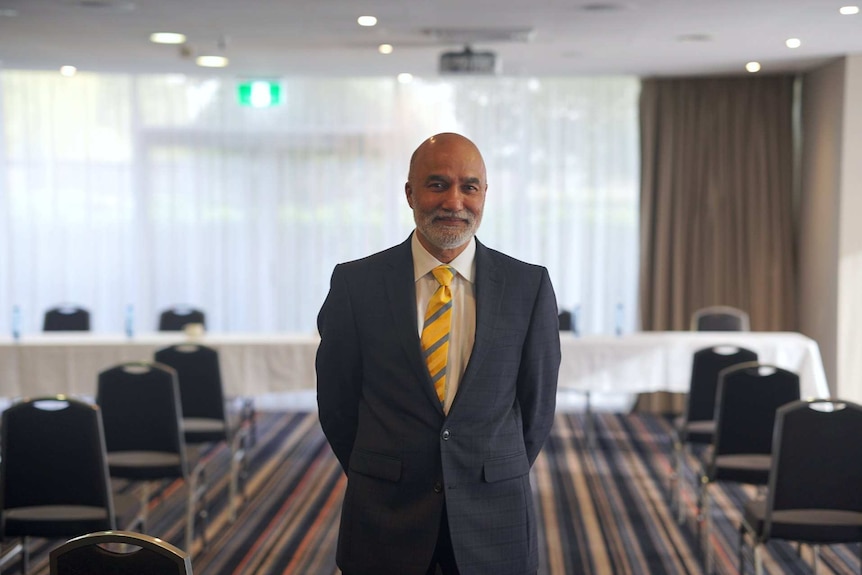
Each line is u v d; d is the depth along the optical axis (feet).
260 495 20.65
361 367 8.05
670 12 18.94
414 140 29.71
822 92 26.43
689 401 18.92
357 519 7.82
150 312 30.22
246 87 28.99
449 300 7.89
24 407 12.81
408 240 8.20
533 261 29.76
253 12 19.13
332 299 8.05
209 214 30.14
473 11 18.92
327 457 23.95
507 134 29.50
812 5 18.22
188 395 18.66
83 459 12.97
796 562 16.65
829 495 12.63
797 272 28.89
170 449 16.34
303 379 22.40
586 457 23.90
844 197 24.93
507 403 7.93
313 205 30.04
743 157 28.78
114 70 28.09
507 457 7.84
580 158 29.50
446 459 7.65
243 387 22.30
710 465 16.14
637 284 29.55
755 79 28.53
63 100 29.89
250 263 30.17
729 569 16.21
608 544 17.52
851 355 25.23
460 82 29.48
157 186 30.07
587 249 29.63
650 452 24.44
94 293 30.30
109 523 13.20
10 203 30.04
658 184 29.07
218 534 18.01
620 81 29.27
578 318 23.58
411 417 7.76
